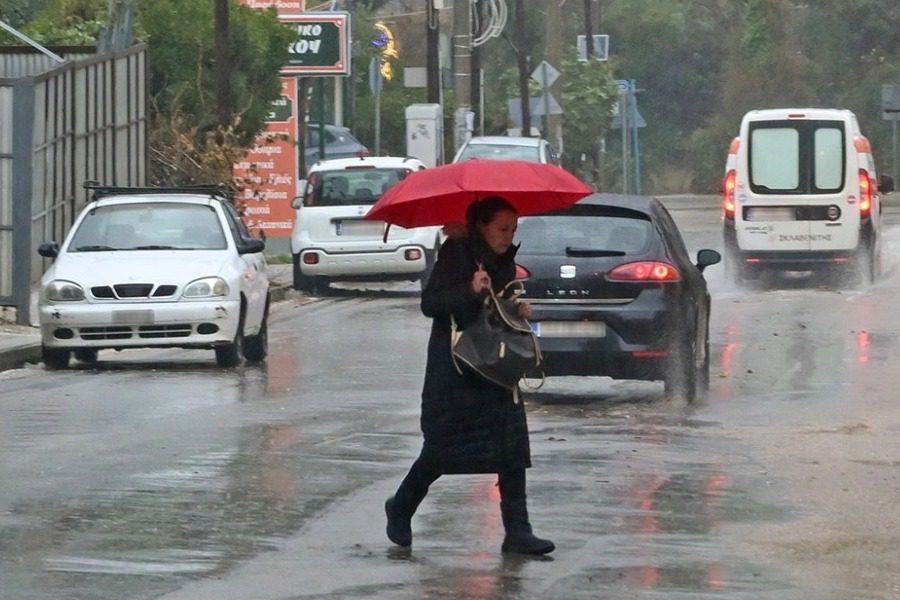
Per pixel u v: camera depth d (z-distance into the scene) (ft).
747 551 85.92
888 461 113.09
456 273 81.61
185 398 144.05
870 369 163.32
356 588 77.41
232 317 166.91
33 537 88.12
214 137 277.23
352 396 144.77
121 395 146.41
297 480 104.53
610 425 128.98
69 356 171.32
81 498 98.63
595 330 138.00
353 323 217.36
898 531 90.99
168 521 92.27
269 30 303.89
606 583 78.59
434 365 82.94
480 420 82.64
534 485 103.14
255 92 303.68
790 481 105.50
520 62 487.61
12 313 208.44
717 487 103.19
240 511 94.99
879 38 638.12
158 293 165.68
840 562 83.76
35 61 272.31
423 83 411.13
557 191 80.43
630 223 142.00
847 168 264.11
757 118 266.57
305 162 465.47
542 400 143.84
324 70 366.63
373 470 108.17
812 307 228.22
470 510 95.35
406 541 85.66
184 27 294.25
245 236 182.39
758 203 266.16
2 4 390.83
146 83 266.16
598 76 540.52
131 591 76.79
